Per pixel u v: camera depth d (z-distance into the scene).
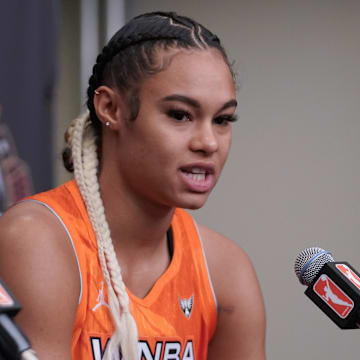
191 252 4.29
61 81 11.02
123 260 4.00
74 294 3.67
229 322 4.43
